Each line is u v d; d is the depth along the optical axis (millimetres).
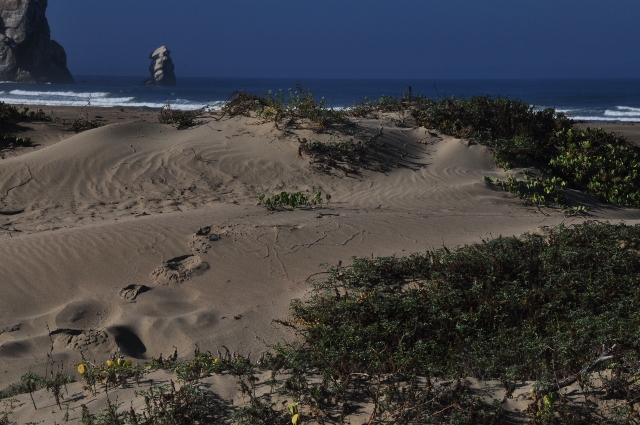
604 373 4504
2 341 6273
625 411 3924
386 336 6039
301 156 13789
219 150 14008
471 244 8719
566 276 7105
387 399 4105
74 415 4297
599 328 5750
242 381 4406
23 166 12531
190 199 11562
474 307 6652
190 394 4172
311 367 4898
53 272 7754
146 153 13695
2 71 117000
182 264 8148
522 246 8281
